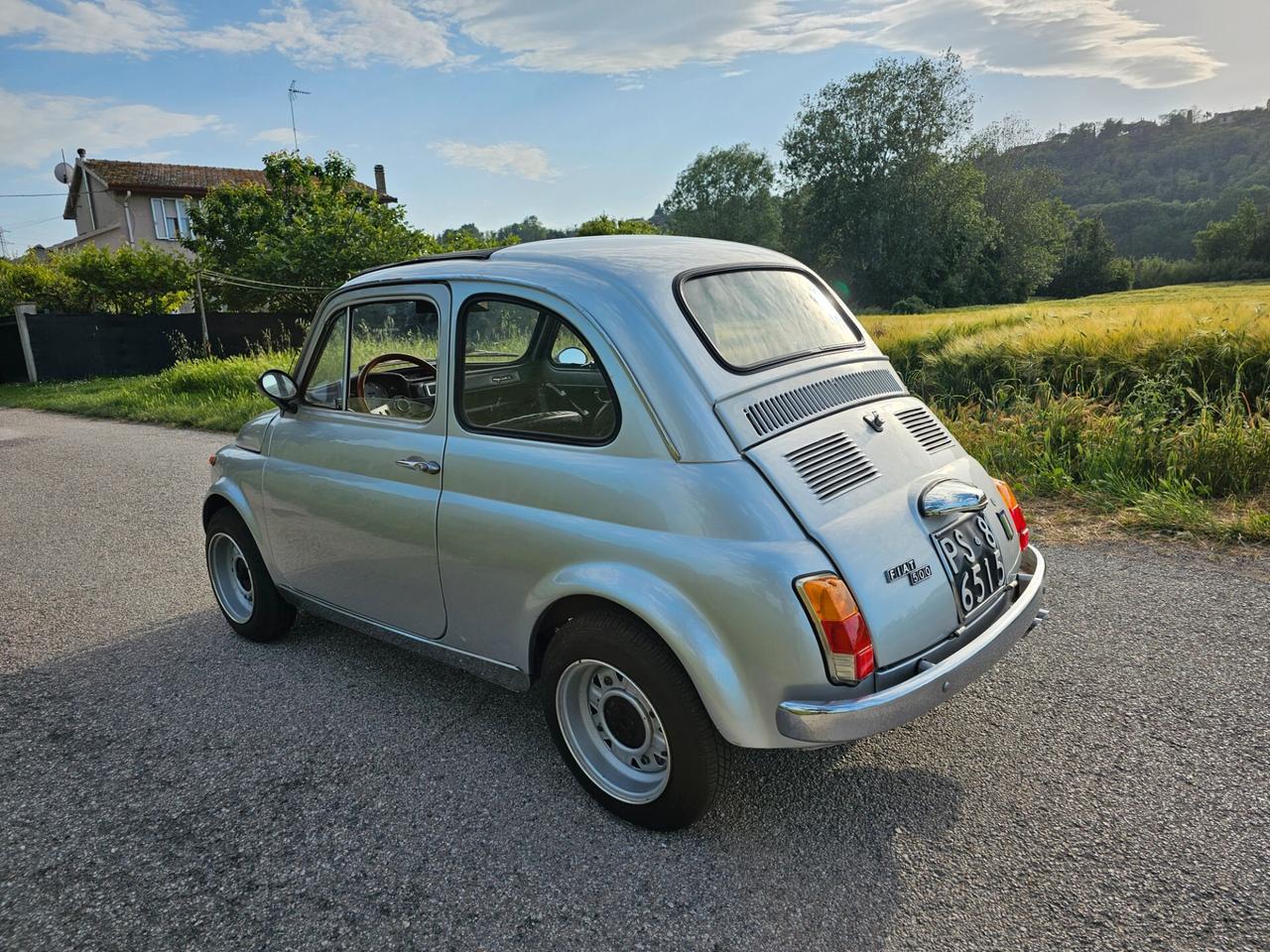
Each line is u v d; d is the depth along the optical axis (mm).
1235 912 2270
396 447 3305
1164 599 4426
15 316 24562
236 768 3275
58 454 11383
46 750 3488
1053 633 4070
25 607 5281
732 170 91000
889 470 2730
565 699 2879
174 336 24234
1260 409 7215
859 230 68500
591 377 2713
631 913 2398
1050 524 5883
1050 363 9922
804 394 2754
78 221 47375
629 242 3209
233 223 28188
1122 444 6766
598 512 2631
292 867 2678
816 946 2242
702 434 2463
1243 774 2893
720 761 2572
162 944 2375
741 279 3033
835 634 2277
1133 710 3340
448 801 2988
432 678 3992
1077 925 2256
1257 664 3658
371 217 27828
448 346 3109
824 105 69688
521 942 2311
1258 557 4977
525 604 2871
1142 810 2727
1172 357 8812
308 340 3816
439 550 3131
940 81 65500
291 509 3822
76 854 2797
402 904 2482
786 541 2352
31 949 2375
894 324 15758
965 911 2330
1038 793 2848
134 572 5879
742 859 2609
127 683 4078
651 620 2449
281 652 4367
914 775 2992
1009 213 72188
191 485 8844
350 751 3357
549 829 2809
